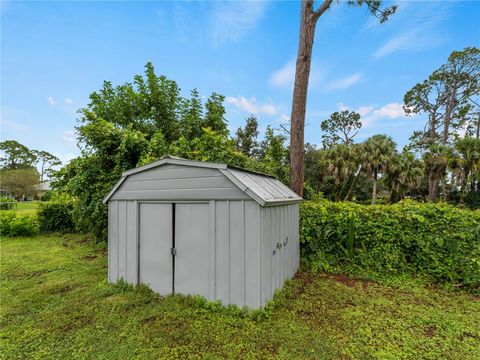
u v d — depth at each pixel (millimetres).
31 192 36344
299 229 5348
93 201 6629
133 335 2725
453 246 4340
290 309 3340
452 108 26406
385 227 4836
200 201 3494
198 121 11664
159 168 3850
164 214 3832
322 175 24594
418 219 4617
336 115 37281
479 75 24281
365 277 4578
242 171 3738
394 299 3691
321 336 2695
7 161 45250
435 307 3451
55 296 3787
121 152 6676
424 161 19422
